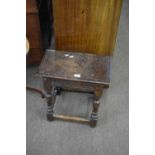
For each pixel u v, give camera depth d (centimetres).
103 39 157
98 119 166
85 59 143
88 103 177
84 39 158
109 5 138
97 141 154
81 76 132
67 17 146
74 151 149
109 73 134
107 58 144
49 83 139
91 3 138
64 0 138
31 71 198
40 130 159
